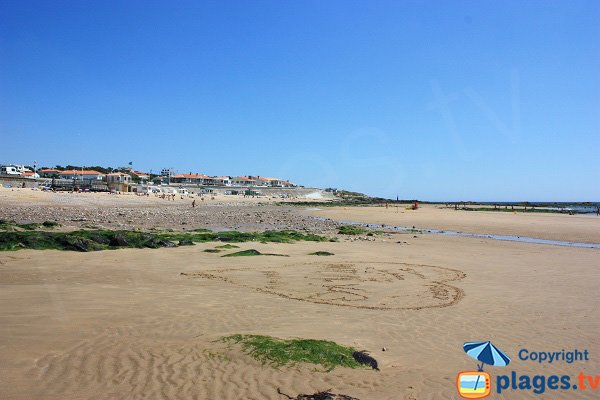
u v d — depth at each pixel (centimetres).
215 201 11369
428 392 606
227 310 988
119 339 748
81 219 3966
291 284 1342
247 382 603
